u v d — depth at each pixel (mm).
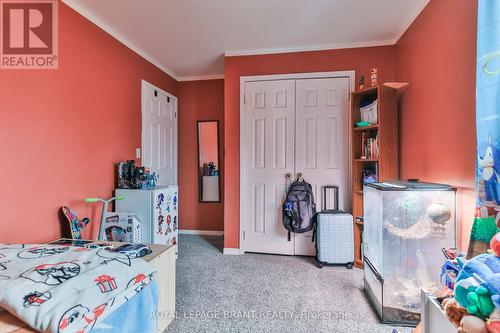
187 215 3994
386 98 2457
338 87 2877
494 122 1127
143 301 1280
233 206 3113
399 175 2570
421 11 2137
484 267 867
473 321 812
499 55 1107
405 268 1732
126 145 2740
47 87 1861
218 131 3879
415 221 1724
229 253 3080
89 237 2232
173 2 2080
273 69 3006
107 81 2455
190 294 2088
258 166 3062
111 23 2402
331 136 2902
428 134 2008
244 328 1667
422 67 2109
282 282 2301
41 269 1120
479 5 1211
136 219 2371
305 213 2795
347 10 2213
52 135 1894
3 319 953
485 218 1178
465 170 1537
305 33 2621
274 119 3023
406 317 1699
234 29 2531
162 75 3502
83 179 2174
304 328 1667
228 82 3092
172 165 3797
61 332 867
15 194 1654
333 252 2639
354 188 2699
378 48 2791
